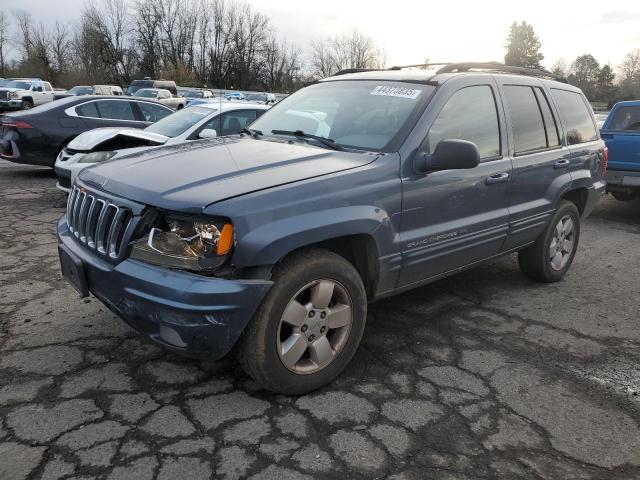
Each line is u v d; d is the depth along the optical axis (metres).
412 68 4.52
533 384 3.37
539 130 4.66
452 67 4.11
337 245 3.35
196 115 7.77
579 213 5.43
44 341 3.59
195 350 2.73
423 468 2.56
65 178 6.82
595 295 5.00
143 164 3.28
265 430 2.77
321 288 3.01
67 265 3.26
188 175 2.98
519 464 2.63
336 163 3.23
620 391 3.34
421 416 2.97
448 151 3.31
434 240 3.62
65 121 9.43
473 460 2.63
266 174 2.99
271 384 2.95
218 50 73.00
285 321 2.91
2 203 7.70
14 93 30.89
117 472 2.43
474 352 3.75
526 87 4.63
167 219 2.77
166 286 2.62
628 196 9.15
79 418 2.79
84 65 65.56
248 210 2.69
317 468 2.52
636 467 2.65
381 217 3.22
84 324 3.86
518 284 5.18
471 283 5.15
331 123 3.86
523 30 85.06
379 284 3.38
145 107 10.53
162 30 70.88
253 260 2.68
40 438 2.63
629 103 8.80
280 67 75.50
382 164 3.29
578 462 2.67
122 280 2.77
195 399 3.01
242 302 2.67
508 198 4.26
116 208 2.93
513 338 4.00
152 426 2.76
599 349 3.89
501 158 4.17
